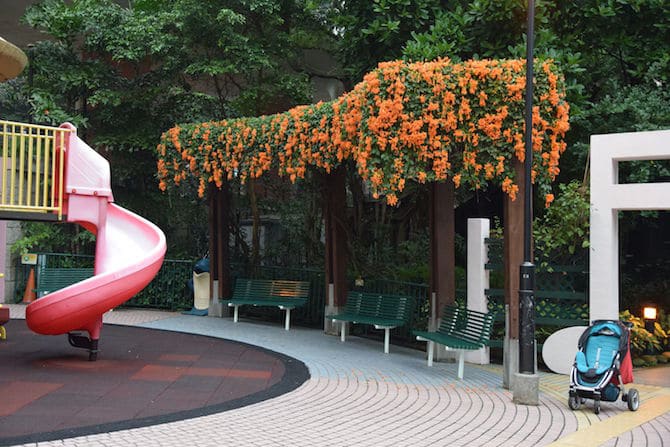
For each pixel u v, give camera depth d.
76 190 10.25
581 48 14.44
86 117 17.41
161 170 15.30
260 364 10.17
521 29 13.05
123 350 11.07
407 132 9.59
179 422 6.67
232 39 16.09
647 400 8.66
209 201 16.27
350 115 10.32
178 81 17.69
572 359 10.59
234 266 16.95
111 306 9.85
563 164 14.68
